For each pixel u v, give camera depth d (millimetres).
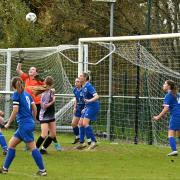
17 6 63250
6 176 23734
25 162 28734
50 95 31969
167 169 27641
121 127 43344
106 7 67250
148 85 43375
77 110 37844
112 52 41188
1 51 51250
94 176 24609
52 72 49406
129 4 66750
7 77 50875
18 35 62312
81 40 41812
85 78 35406
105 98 44750
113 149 36094
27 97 24000
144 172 26391
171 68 46625
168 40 46969
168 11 62906
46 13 67250
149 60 41656
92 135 35594
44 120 32062
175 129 33188
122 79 48688
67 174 25109
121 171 26578
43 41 64625
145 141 41719
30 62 50844
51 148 35906
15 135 24094
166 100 33000
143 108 42469
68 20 67438
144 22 66000
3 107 50062
